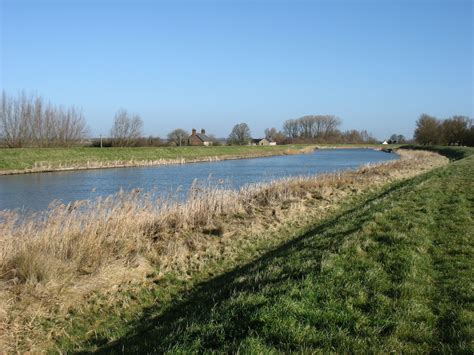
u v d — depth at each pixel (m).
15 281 7.22
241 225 12.01
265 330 4.68
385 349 4.29
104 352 5.68
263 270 7.23
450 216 10.31
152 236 10.69
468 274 6.23
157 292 7.80
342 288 5.82
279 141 126.75
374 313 5.11
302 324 4.82
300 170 36.56
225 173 33.31
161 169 37.19
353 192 18.66
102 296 7.44
